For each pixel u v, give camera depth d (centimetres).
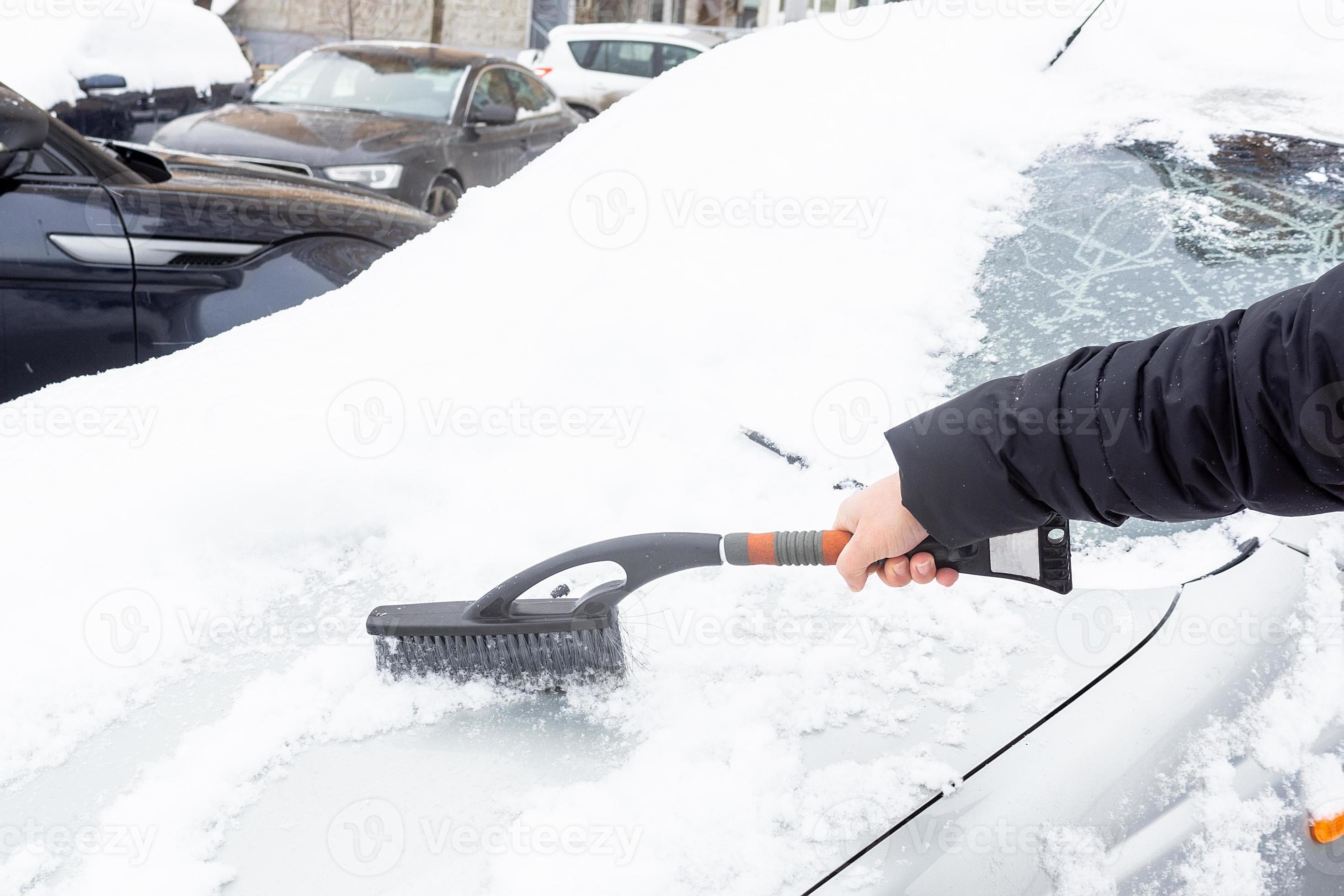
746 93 186
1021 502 84
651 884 82
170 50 667
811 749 94
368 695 106
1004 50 175
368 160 500
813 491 128
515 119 591
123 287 278
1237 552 112
